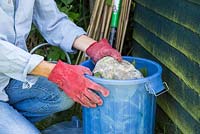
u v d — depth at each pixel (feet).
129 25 8.54
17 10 5.86
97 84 5.58
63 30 6.42
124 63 6.03
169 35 6.43
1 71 5.57
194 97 5.74
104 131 5.97
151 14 7.15
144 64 6.48
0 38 5.58
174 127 6.53
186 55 5.90
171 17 6.31
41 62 5.52
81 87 5.49
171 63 6.43
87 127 6.16
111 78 5.82
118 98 5.71
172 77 6.44
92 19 8.15
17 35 5.89
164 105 6.82
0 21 5.71
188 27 5.77
